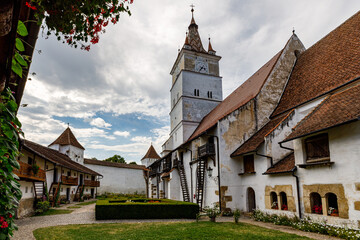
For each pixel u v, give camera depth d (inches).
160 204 644.7
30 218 662.5
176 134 1432.1
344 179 394.3
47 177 978.7
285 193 533.6
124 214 629.6
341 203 396.8
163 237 383.9
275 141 606.5
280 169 539.8
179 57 1497.3
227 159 713.0
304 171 478.9
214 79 1444.4
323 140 444.1
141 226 495.8
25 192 743.7
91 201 1457.9
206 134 764.0
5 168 119.7
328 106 467.8
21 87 170.2
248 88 925.8
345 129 398.9
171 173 1032.2
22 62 105.0
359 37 546.3
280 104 736.3
